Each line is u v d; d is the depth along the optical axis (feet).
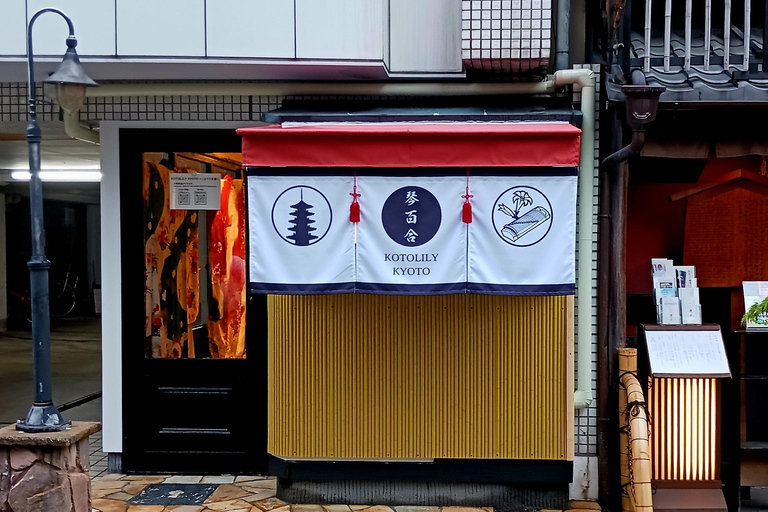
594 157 18.11
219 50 16.94
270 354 18.13
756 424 18.35
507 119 16.49
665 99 15.39
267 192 15.40
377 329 17.78
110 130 19.65
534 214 15.10
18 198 52.34
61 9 16.94
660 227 19.30
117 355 19.92
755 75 15.83
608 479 18.08
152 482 19.39
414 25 18.17
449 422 17.85
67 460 14.61
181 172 19.88
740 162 18.95
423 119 16.57
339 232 15.37
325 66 17.07
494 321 17.63
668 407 17.56
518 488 18.13
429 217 15.25
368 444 17.93
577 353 18.26
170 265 20.07
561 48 18.01
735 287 18.89
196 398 19.85
